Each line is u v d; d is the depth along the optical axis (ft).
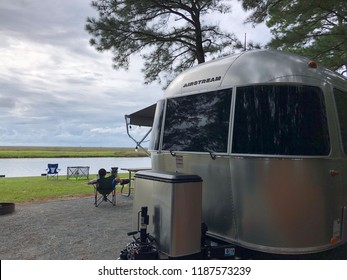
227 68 11.86
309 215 10.16
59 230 18.17
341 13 24.17
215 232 11.38
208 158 11.70
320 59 28.50
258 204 10.20
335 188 10.91
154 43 32.63
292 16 26.30
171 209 9.60
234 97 11.19
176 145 13.42
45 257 13.61
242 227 10.52
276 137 10.25
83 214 22.67
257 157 10.27
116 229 18.49
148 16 31.17
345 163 11.51
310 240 10.18
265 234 10.09
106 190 26.40
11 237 16.67
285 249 10.00
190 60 34.22
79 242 15.89
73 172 50.88
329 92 11.26
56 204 26.68
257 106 10.68
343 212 11.28
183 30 32.19
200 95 12.59
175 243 9.53
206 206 11.74
